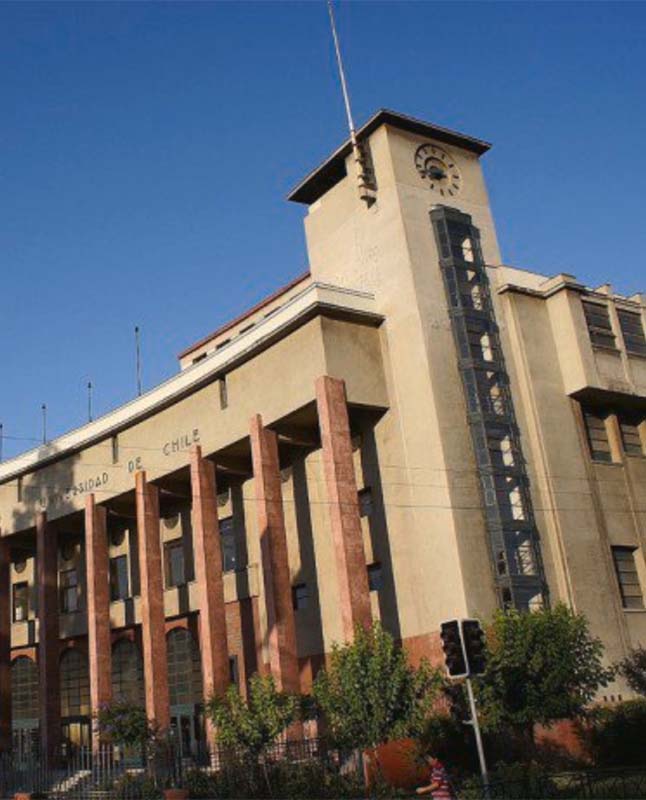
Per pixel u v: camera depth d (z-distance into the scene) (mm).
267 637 38906
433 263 38000
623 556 37656
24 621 53219
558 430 37281
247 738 29469
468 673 19344
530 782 22922
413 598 34438
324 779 28453
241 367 39812
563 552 35094
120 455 45469
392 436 36625
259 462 37656
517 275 39750
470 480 34625
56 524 49438
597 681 27812
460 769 27703
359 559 33469
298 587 39688
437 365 35844
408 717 26984
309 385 36156
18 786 40500
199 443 41250
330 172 42250
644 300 41844
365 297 38094
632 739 29359
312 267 42969
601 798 21578
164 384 43562
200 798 29797
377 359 37375
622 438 39938
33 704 52062
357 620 32438
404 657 27984
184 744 40312
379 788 26891
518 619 27719
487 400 36219
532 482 35938
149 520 43125
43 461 49219
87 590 50688
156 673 40875
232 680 41406
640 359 40281
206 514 40312
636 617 36312
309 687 38031
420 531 34656
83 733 49219
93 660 43781
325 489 39156
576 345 38125
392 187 38688
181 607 44719
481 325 37562
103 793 33812
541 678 26969
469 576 32875
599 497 37500
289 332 37406
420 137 40469
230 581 42531
